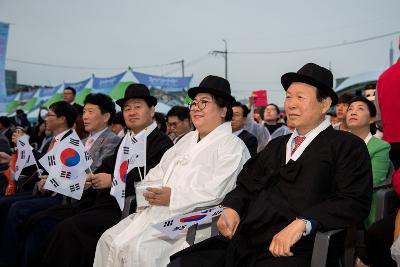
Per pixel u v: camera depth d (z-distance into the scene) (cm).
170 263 225
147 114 368
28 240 354
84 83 1588
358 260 275
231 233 230
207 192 273
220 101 305
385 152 317
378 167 316
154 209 295
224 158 286
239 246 217
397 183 243
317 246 200
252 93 880
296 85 237
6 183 502
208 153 296
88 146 421
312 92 232
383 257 244
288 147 241
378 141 327
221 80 308
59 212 365
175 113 557
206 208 276
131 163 321
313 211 204
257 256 218
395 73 299
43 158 337
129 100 368
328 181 222
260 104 868
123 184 312
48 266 325
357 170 216
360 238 275
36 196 433
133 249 266
